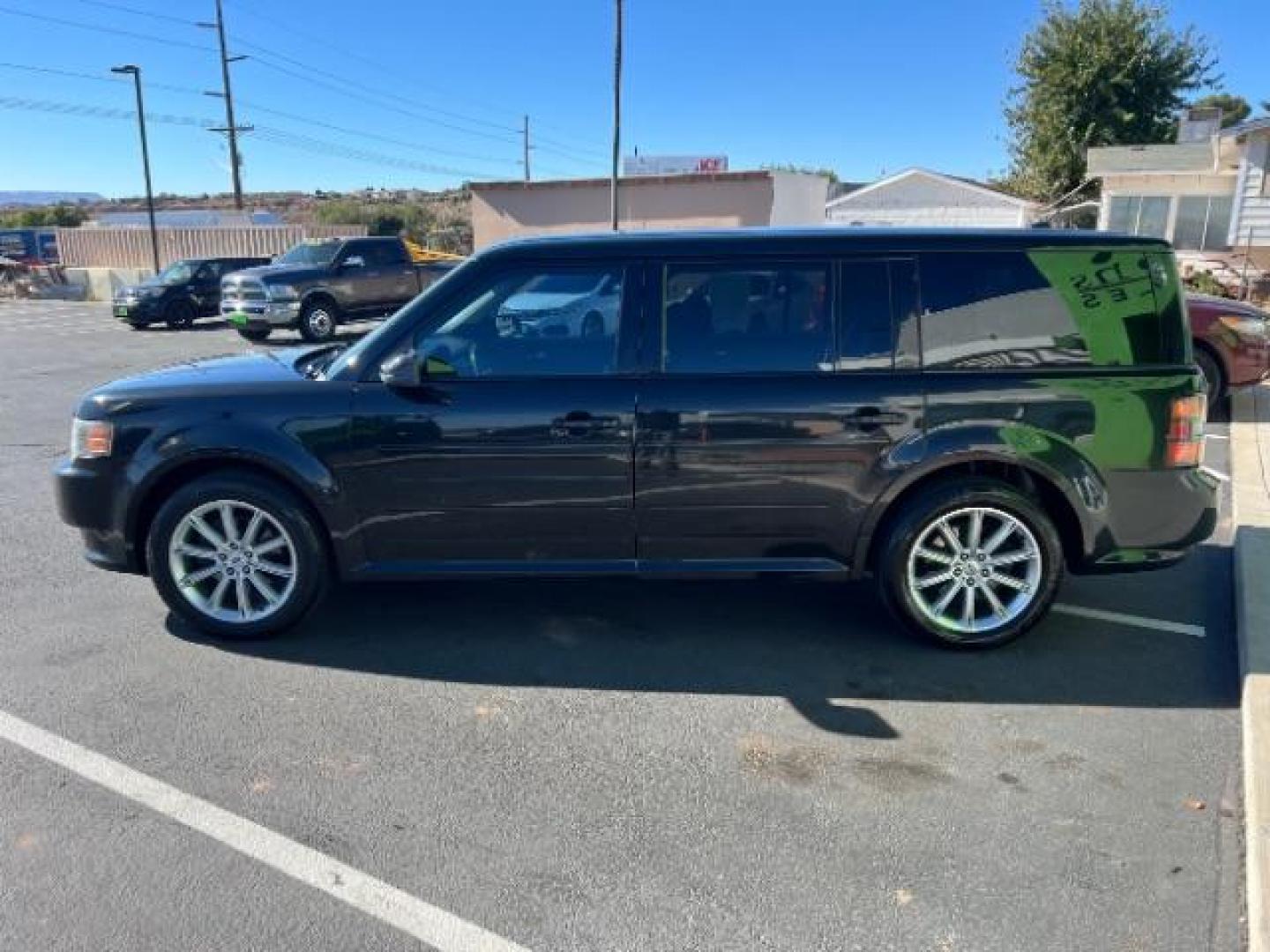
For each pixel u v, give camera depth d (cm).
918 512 412
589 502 413
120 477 421
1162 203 2433
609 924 261
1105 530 414
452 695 392
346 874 280
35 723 367
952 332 405
